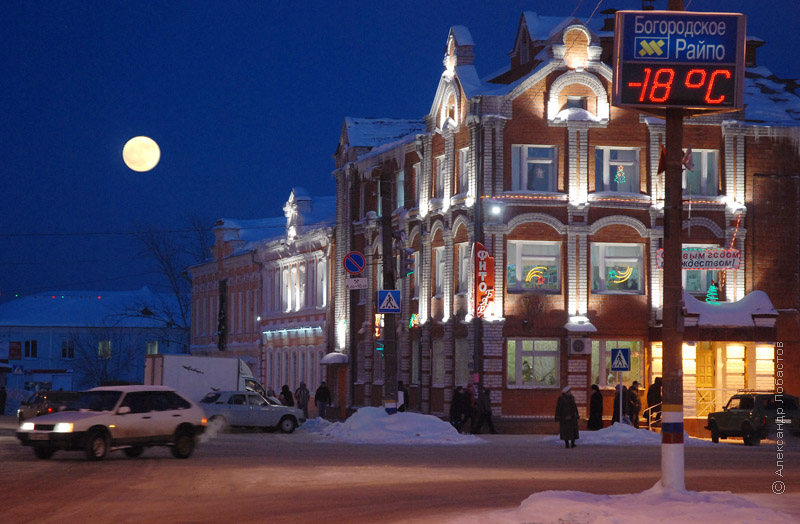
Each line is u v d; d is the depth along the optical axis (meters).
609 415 44.22
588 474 23.20
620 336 44.50
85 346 107.12
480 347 43.56
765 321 43.91
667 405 16.95
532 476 22.53
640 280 44.91
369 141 58.66
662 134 44.88
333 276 60.50
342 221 59.41
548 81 44.69
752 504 15.61
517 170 44.50
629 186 45.12
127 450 28.62
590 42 44.88
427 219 49.25
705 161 46.12
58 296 110.69
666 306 17.25
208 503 17.11
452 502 17.19
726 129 45.91
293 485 20.31
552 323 44.00
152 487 19.89
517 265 44.19
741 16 17.33
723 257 42.72
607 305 44.41
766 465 26.42
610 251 44.81
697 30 17.31
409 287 51.38
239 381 49.06
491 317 43.41
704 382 45.69
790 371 45.66
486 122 44.09
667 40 17.27
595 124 44.53
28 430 26.83
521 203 44.00
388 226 37.62
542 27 50.25
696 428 44.31
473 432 42.22
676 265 17.31
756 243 45.97
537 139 44.41
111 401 27.56
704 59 17.28
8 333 106.31
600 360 44.47
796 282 46.22
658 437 36.50
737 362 45.56
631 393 41.12
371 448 32.84
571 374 43.75
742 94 17.30
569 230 44.12
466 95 45.12
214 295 83.12
